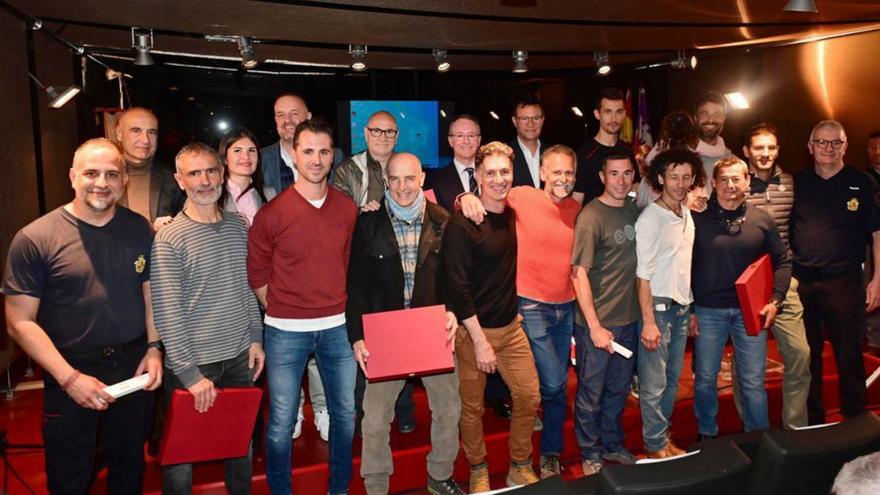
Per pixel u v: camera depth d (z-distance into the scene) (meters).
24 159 4.66
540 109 3.68
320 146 2.63
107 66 6.04
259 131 6.71
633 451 3.68
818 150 3.52
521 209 3.10
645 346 3.15
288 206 2.66
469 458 3.04
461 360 2.96
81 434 2.43
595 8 4.11
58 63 5.43
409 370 2.73
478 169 2.90
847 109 5.42
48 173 5.16
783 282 3.26
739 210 3.23
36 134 4.78
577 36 5.00
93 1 3.88
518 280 3.08
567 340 3.19
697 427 3.84
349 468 2.88
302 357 2.74
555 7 4.06
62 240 2.34
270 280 2.71
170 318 2.45
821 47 5.57
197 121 6.48
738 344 3.30
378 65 6.29
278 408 2.73
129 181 3.28
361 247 2.79
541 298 3.07
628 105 7.21
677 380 3.30
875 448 1.62
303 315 2.69
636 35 5.01
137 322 2.50
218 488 2.95
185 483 2.63
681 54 5.78
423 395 3.98
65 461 2.43
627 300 3.14
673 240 3.13
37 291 2.33
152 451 3.19
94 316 2.40
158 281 2.45
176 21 4.38
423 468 3.25
